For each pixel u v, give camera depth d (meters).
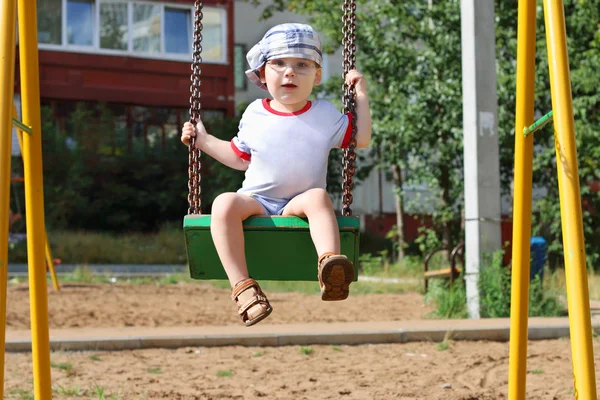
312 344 8.02
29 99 4.38
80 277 15.73
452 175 16.67
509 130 15.45
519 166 4.26
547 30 3.42
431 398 5.73
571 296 3.15
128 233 25.11
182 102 27.72
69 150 25.11
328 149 4.01
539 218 16.97
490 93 9.84
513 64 15.88
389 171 22.80
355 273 3.97
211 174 26.03
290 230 3.79
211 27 28.03
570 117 3.30
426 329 8.27
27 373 6.56
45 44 26.36
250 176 4.01
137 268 19.48
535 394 5.85
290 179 3.94
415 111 16.14
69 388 5.91
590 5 15.66
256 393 5.89
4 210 3.21
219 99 28.03
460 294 10.34
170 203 26.17
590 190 16.28
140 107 27.44
